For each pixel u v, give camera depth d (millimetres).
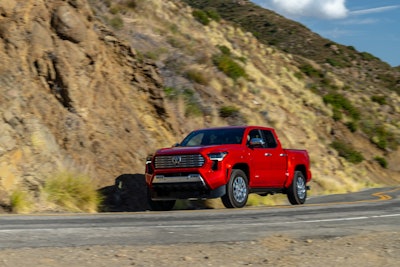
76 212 14609
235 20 108625
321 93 46562
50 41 19141
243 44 42250
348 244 8047
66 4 20094
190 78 27406
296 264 6652
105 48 21453
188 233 9109
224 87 29078
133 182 17562
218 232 9281
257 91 31922
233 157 15039
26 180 15055
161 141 20641
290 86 40781
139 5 31078
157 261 6703
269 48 47219
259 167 15883
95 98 19219
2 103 16234
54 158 16203
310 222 10898
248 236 8844
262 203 19062
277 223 10680
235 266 6512
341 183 29297
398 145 43531
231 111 26750
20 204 13805
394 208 14531
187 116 24141
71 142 17359
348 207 14922
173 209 16500
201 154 14594
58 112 17875
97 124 18547
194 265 6523
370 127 43250
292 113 34469
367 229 9836
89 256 6906
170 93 24672
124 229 9445
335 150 36438
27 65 18234
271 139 16906
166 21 31859
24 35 18688
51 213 13500
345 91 50844
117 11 29453
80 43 19844
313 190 26688
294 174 17391
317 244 8047
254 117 28391
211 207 17375
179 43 30172
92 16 21531
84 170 16922
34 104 17344
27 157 15555
